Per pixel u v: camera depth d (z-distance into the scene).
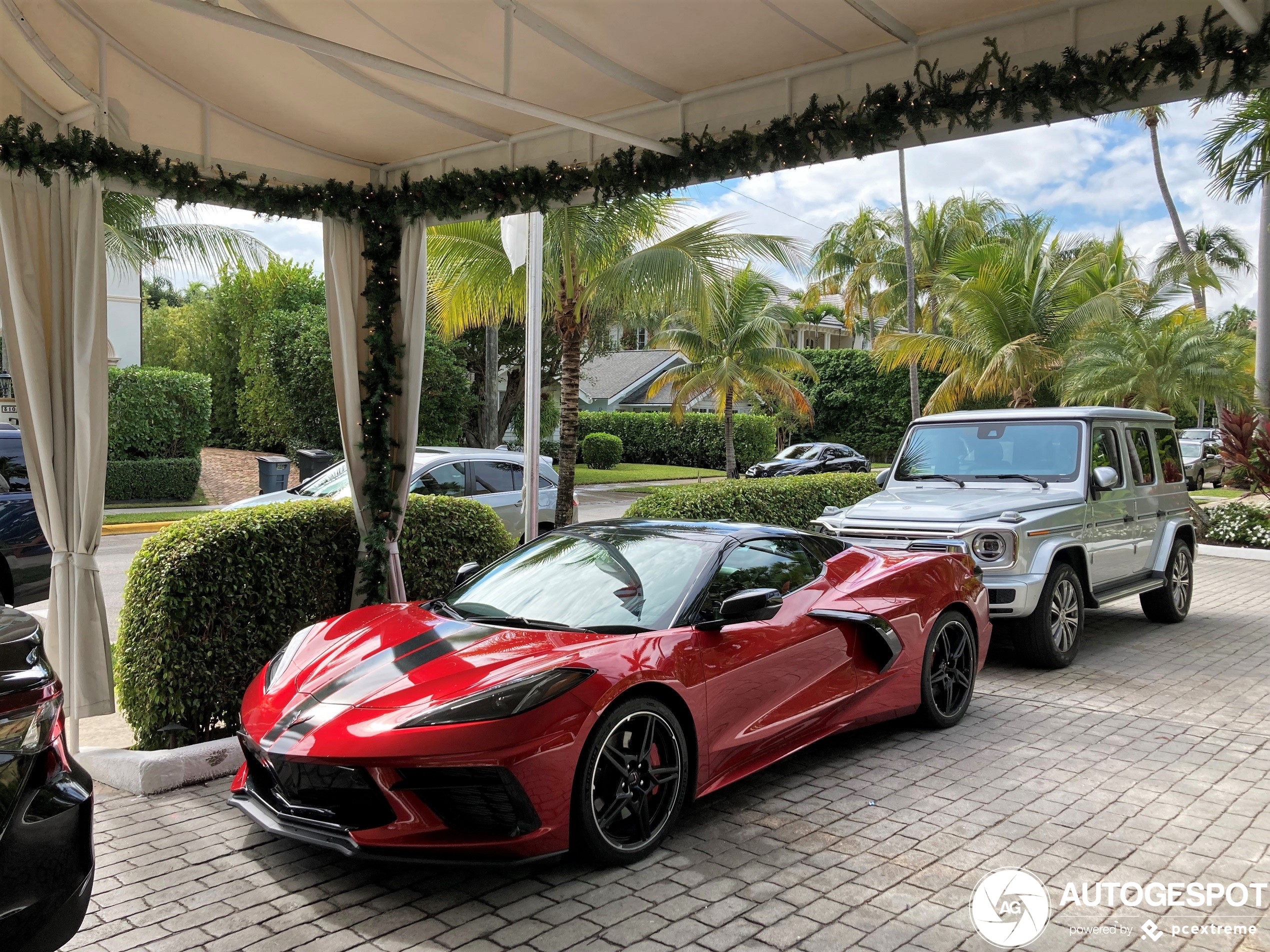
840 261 42.12
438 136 6.44
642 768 3.84
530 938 3.20
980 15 4.84
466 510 7.32
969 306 19.52
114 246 15.98
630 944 3.16
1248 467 16.27
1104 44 4.58
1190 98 4.51
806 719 4.62
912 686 5.34
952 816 4.30
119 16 4.99
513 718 3.47
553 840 3.53
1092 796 4.56
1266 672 7.14
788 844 4.00
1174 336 19.19
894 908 3.43
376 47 5.40
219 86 5.73
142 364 25.20
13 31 4.72
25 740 2.52
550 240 11.78
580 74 5.62
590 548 4.96
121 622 5.35
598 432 40.97
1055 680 6.91
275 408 26.33
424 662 3.91
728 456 28.77
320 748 3.48
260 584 5.63
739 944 3.16
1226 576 12.39
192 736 5.25
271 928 3.28
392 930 3.27
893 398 40.56
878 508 7.54
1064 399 20.22
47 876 2.51
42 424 5.18
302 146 6.54
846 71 5.33
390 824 3.45
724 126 5.79
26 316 5.13
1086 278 22.75
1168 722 5.84
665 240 11.88
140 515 18.09
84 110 5.38
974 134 5.00
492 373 24.70
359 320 6.91
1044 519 7.05
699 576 4.51
